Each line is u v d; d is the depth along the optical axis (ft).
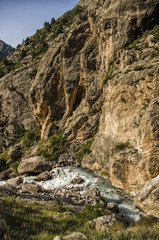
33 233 28.48
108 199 54.08
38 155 96.58
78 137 94.27
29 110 142.82
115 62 77.56
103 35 87.61
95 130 90.74
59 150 93.45
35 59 174.81
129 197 53.98
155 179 44.55
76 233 28.14
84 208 45.34
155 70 55.98
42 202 46.75
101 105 90.02
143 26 76.54
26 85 153.17
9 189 53.11
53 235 29.22
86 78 95.40
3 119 144.15
